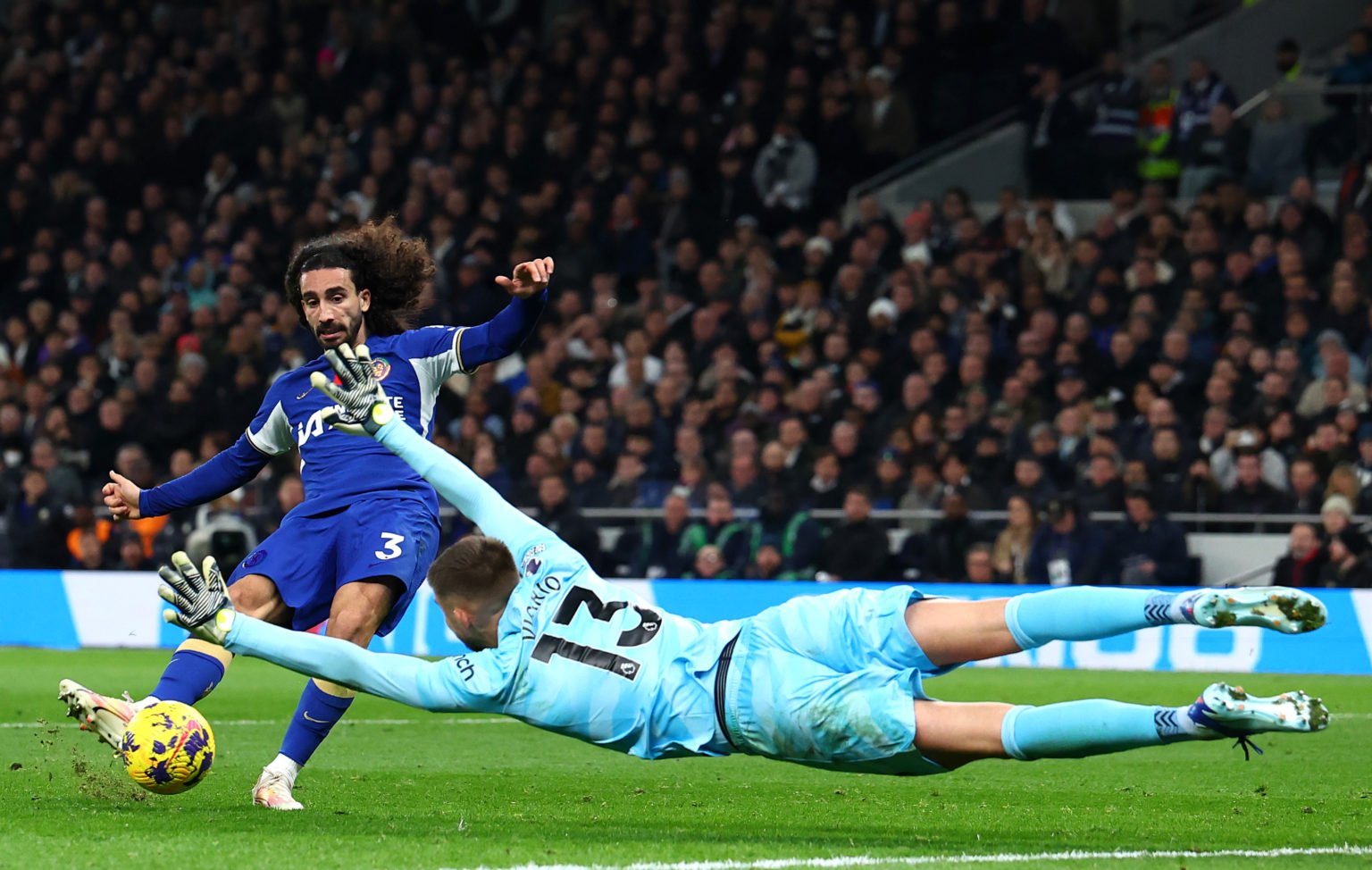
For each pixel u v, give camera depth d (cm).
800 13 3353
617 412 2653
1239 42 3312
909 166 3228
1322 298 2645
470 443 2592
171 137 3450
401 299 984
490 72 3416
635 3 3488
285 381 973
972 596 2169
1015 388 2455
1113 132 3117
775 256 3008
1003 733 727
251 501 2627
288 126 3438
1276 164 2997
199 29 3703
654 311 2888
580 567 784
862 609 755
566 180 3189
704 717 761
